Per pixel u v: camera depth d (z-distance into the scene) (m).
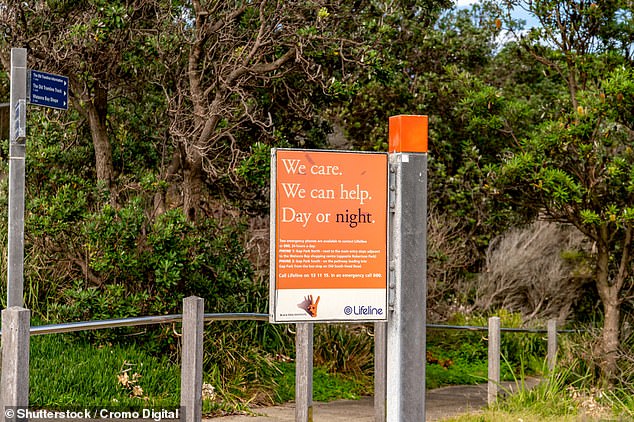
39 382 8.80
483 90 13.67
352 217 6.69
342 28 12.68
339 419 9.84
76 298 10.49
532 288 19.17
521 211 14.50
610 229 13.73
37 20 11.78
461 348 16.55
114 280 10.99
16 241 7.38
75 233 11.08
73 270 11.59
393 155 6.77
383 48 12.41
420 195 6.74
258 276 13.03
